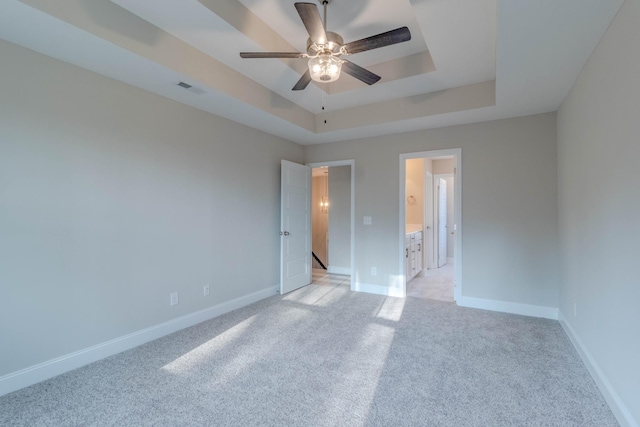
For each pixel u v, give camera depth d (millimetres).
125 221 2672
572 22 1849
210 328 3160
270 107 3502
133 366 2393
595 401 1955
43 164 2188
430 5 2053
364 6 2377
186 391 2068
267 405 1923
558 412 1850
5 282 2029
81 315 2396
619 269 1771
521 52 2178
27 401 1955
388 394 2035
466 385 2137
